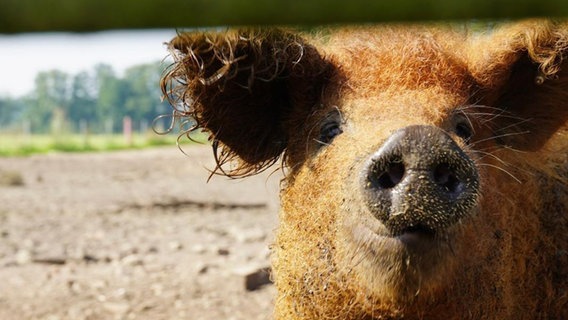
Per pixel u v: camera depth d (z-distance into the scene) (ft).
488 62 3.97
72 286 8.49
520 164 4.11
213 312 7.57
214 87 3.89
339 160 3.54
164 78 3.86
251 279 8.34
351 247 3.27
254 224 12.39
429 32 3.90
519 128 4.11
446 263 3.14
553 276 4.28
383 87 3.67
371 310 3.49
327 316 3.63
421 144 2.95
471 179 2.99
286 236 3.91
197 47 3.69
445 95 3.64
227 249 10.15
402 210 2.97
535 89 4.06
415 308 3.43
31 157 28.50
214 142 4.18
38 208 14.08
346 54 3.88
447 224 2.97
